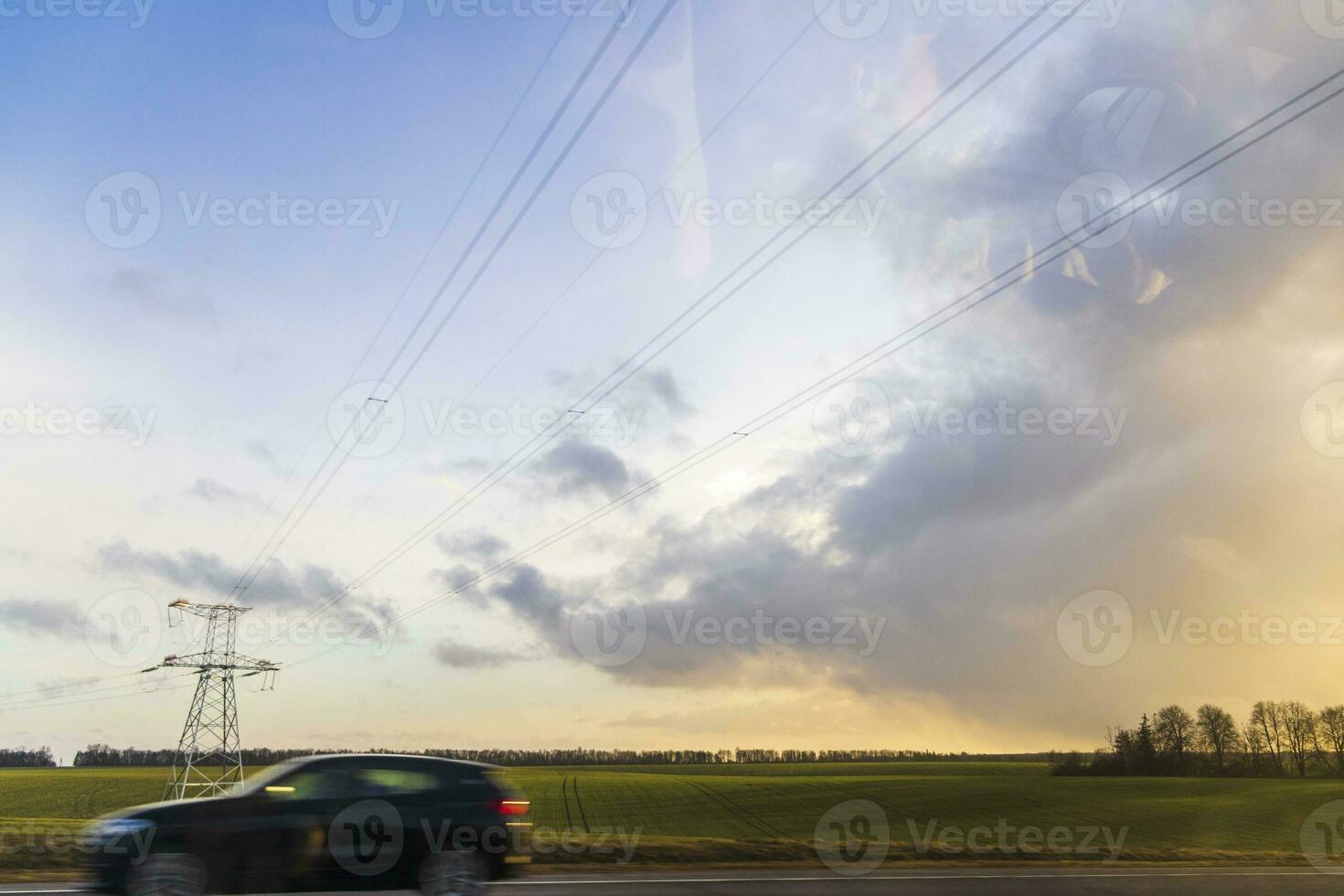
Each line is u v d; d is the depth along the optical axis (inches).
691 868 649.0
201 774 1791.3
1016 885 575.5
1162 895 544.1
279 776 446.6
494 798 462.0
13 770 2910.9
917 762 4175.7
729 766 3843.5
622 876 597.6
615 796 2317.9
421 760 466.6
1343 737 2780.5
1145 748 2967.5
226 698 1831.9
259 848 425.4
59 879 547.2
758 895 510.0
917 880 591.8
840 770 3644.2
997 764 3959.2
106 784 2413.9
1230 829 1752.0
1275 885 617.6
